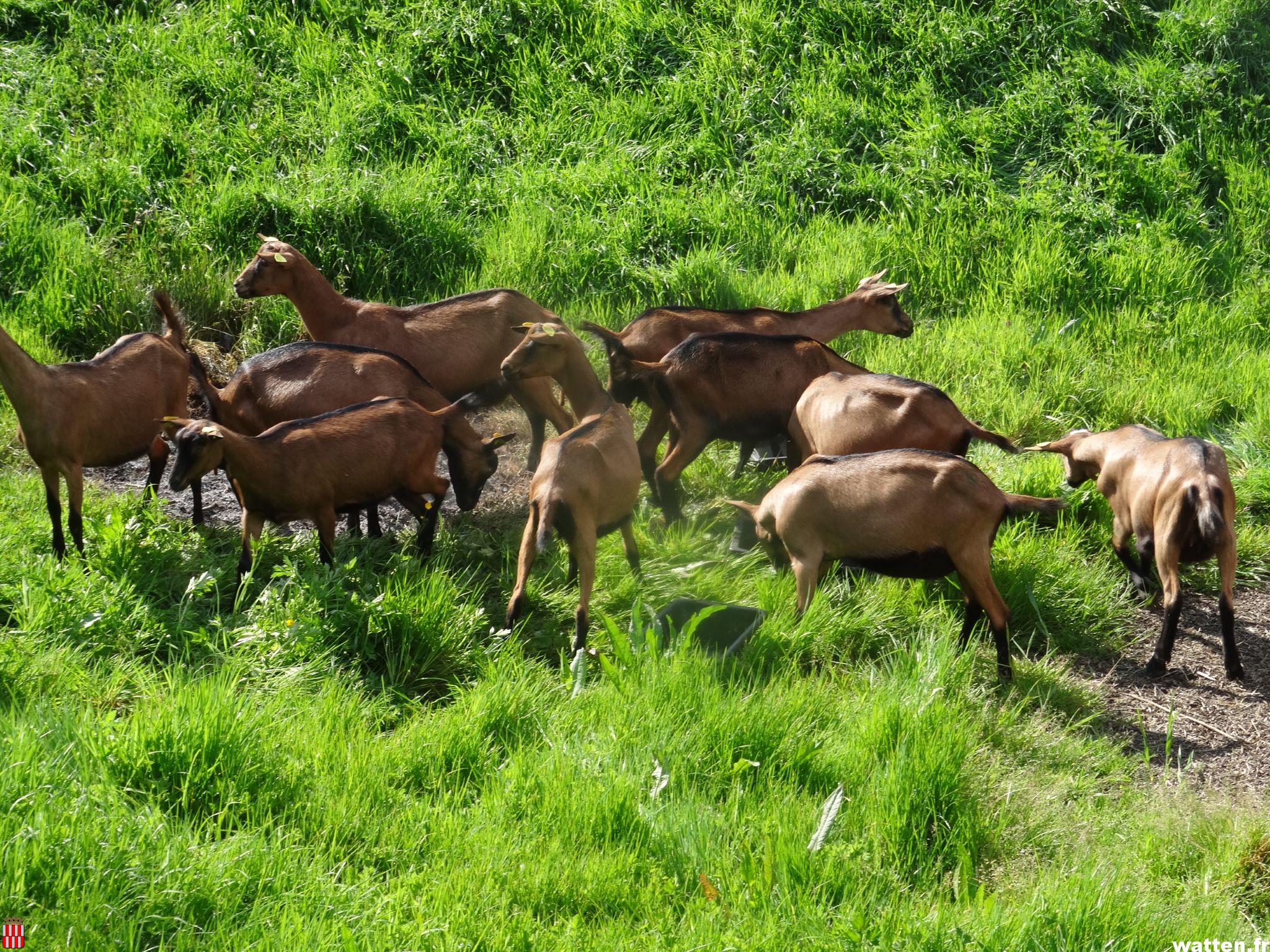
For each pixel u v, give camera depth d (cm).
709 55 4850
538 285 3894
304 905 1530
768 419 2877
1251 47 5116
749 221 4234
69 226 3750
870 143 4600
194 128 4341
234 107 4512
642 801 1814
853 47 4947
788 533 2436
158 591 2406
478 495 2755
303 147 4409
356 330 3038
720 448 3284
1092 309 4028
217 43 4784
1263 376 3659
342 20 4969
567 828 1747
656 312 3080
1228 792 2114
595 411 2575
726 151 4538
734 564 2666
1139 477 2628
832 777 1952
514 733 2014
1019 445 3356
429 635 2264
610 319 3766
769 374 2842
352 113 4509
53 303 3491
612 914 1627
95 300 3556
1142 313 4019
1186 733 2311
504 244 3975
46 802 1592
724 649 2356
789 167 4444
